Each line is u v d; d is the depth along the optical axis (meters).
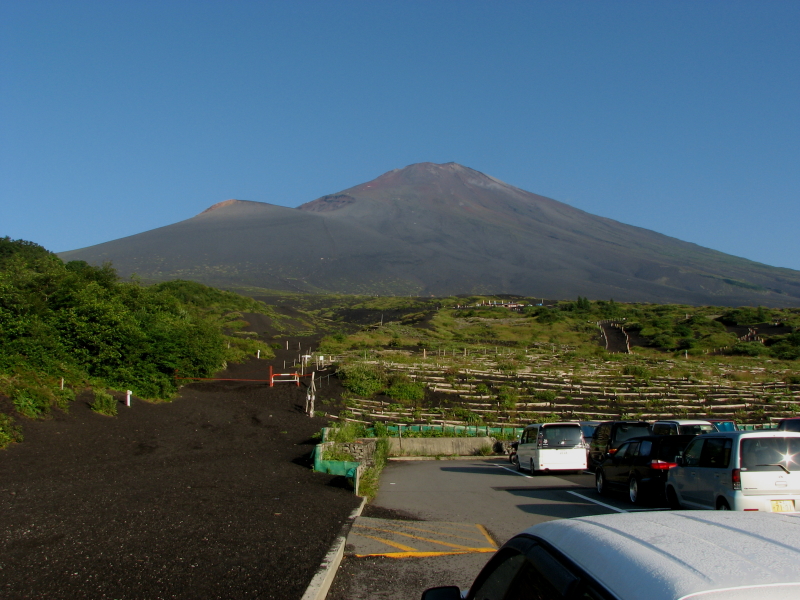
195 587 6.19
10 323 19.67
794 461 9.59
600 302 117.56
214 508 10.06
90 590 5.94
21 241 52.09
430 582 7.28
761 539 2.70
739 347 63.94
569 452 18.91
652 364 50.25
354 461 16.67
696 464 10.84
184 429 20.38
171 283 81.06
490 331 81.50
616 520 3.13
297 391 32.31
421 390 34.66
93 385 21.53
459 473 19.91
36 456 13.43
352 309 120.25
